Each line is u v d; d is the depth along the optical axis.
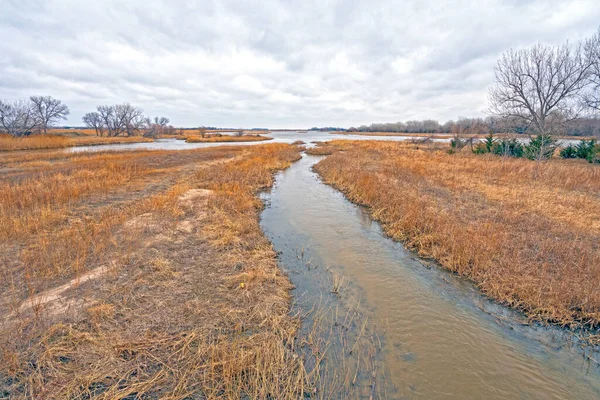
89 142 49.50
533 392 3.54
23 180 13.23
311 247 7.74
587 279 5.38
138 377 3.38
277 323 4.46
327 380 3.61
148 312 4.49
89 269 5.54
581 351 4.21
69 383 3.20
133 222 8.18
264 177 16.67
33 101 57.22
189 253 6.65
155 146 45.94
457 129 37.25
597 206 9.53
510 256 6.40
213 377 3.43
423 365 3.91
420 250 7.36
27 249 6.18
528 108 21.08
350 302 5.33
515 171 15.65
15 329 3.84
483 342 4.36
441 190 12.04
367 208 11.34
